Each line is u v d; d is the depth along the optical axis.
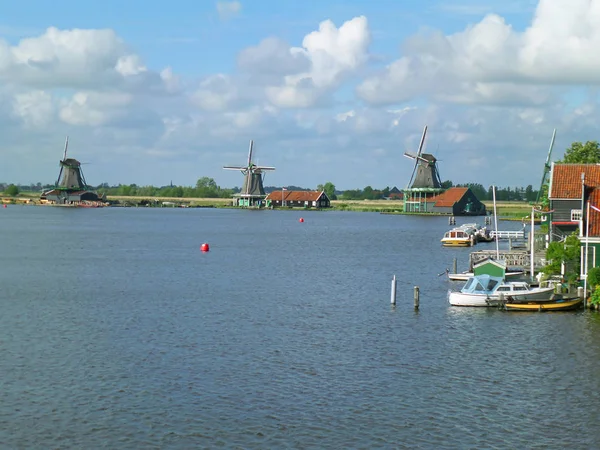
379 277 80.50
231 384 37.81
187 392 36.47
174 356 43.12
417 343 46.97
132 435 31.09
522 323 52.56
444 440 30.88
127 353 43.72
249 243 130.75
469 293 59.59
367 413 33.84
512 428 32.28
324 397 35.94
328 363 41.97
